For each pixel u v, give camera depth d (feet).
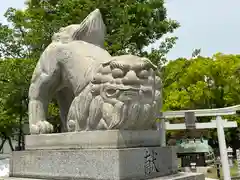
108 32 33.76
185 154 44.16
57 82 13.74
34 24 32.60
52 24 31.45
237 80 73.97
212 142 81.35
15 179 12.35
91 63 12.41
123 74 11.03
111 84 11.07
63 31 14.33
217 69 72.59
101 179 10.30
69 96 14.11
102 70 11.53
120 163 10.03
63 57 13.32
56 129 31.04
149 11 35.09
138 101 11.06
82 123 11.86
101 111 11.21
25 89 32.12
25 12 35.81
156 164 11.59
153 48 37.19
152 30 36.35
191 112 23.72
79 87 12.34
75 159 11.12
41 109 13.53
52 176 11.72
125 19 32.45
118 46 31.48
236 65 73.31
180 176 11.84
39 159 12.30
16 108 35.47
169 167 12.37
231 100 72.43
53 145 12.30
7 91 32.19
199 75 73.46
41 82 13.57
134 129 11.37
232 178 34.27
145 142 11.80
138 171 10.63
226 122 24.80
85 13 30.99
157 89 12.41
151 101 11.57
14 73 31.73
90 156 10.72
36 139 12.92
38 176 12.20
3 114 37.11
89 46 13.47
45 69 13.62
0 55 36.78
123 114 10.68
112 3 32.48
